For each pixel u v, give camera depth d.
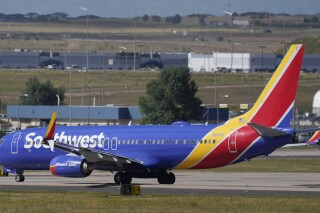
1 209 185.62
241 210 178.12
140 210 180.00
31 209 184.38
